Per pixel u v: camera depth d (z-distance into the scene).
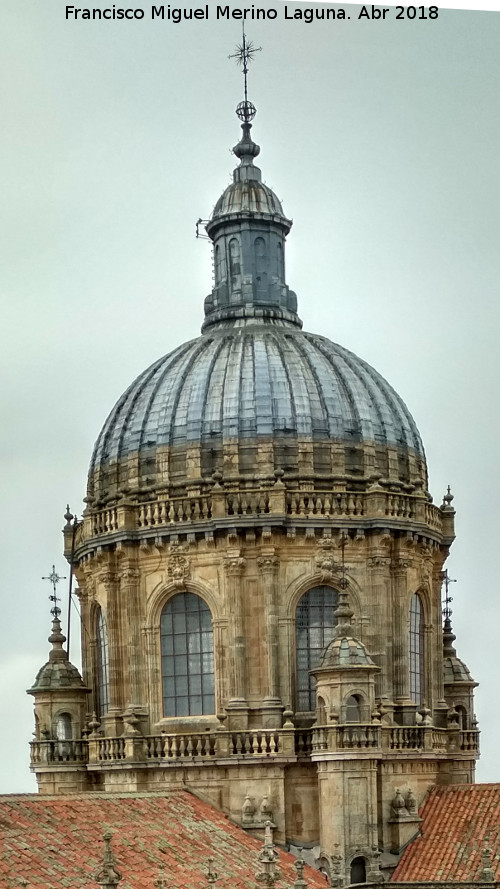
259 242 74.19
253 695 64.81
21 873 47.50
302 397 67.94
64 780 68.12
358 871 61.44
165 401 69.31
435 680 71.12
